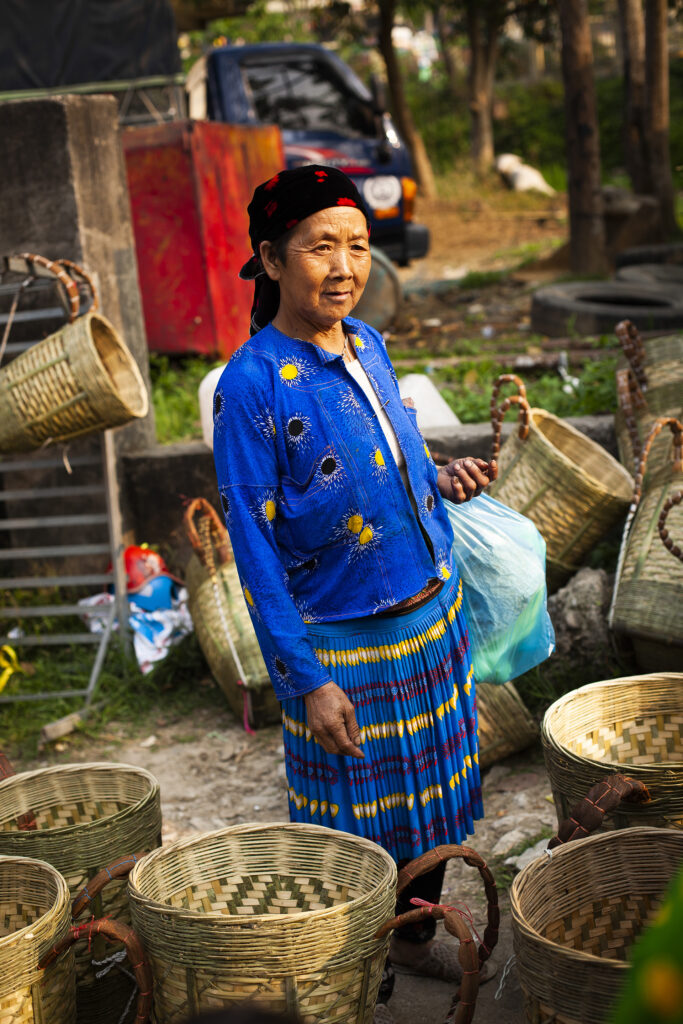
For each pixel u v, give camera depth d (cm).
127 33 845
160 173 651
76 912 203
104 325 438
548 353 656
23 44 842
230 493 206
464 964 189
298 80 1063
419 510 218
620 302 820
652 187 1209
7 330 462
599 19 2916
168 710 450
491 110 2445
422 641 221
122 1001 230
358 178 1002
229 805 372
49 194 498
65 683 469
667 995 46
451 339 802
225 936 176
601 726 278
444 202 1961
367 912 183
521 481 402
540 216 1745
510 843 318
